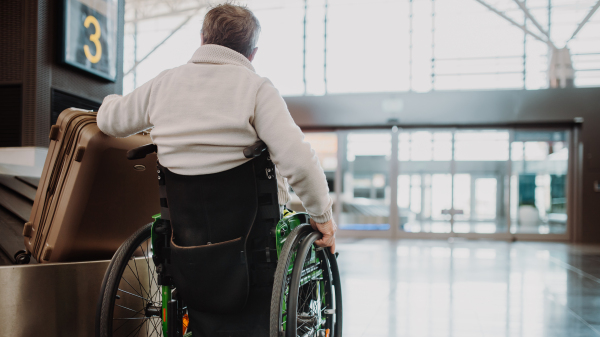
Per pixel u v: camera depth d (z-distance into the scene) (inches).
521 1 454.9
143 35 524.4
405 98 438.9
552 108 421.1
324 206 54.8
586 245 381.7
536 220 441.7
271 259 53.5
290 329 48.9
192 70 52.7
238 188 50.8
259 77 52.6
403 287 174.4
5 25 127.8
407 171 464.1
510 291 167.9
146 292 77.4
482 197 451.8
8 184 114.4
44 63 128.6
